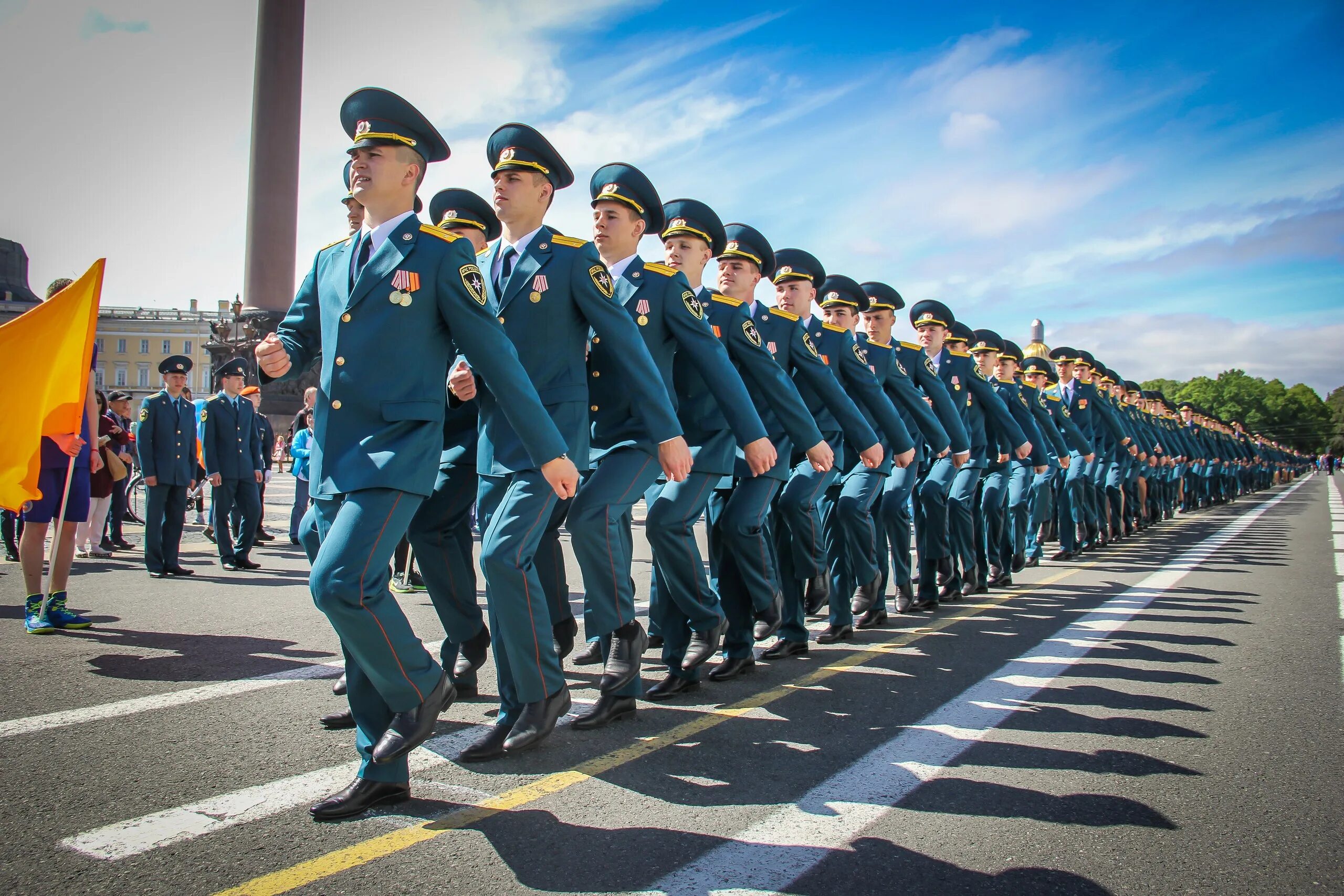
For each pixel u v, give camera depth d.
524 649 3.57
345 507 2.91
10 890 2.34
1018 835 2.85
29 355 5.50
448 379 3.98
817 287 6.16
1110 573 9.92
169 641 5.41
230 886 2.40
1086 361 12.98
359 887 2.41
